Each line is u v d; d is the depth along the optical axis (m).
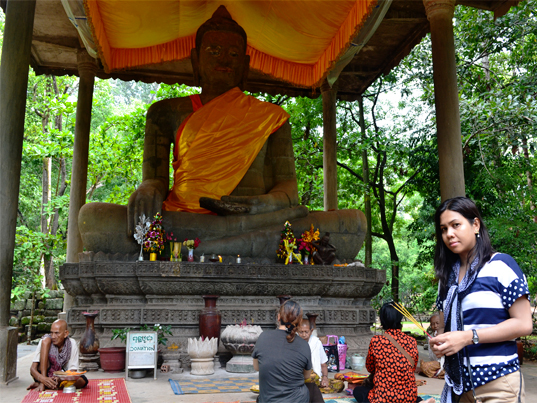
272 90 15.70
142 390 6.57
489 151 14.57
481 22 14.95
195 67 13.01
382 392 4.26
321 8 11.55
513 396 2.63
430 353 8.61
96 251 10.09
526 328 2.60
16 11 7.73
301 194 19.64
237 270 9.34
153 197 10.31
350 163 20.80
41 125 24.70
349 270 9.95
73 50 13.77
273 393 4.06
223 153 11.91
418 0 12.24
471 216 2.88
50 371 6.48
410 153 16.64
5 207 7.38
